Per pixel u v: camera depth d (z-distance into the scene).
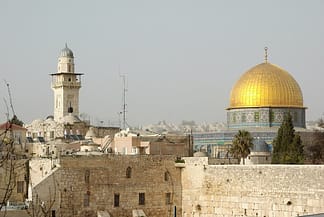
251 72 158.88
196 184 108.62
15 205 98.44
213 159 119.12
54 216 101.94
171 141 130.50
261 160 132.25
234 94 159.38
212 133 156.75
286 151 124.69
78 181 104.69
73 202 103.88
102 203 106.38
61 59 186.25
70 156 104.69
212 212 105.81
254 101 155.00
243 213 101.12
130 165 108.81
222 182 104.56
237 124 157.62
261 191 98.81
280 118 153.88
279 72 157.38
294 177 94.75
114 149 132.12
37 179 107.06
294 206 94.38
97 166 106.50
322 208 90.81
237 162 122.50
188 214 109.62
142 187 109.31
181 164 110.69
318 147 145.38
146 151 127.25
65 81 185.12
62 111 184.50
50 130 158.50
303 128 154.88
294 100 155.25
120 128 168.12
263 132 150.25
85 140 143.12
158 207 109.94
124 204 107.94
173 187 110.81
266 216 97.75
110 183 107.12
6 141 36.59
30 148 133.25
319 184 91.50
